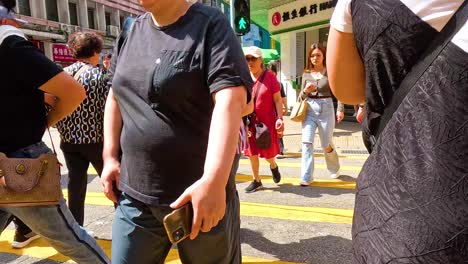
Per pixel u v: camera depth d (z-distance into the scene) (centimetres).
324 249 372
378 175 122
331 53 141
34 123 223
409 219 112
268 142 533
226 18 174
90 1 3375
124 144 186
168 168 174
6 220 239
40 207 226
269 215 463
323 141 586
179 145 172
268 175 657
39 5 2884
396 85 119
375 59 121
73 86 226
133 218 184
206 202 143
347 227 424
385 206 118
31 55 213
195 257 185
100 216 468
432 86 110
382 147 123
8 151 218
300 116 568
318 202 510
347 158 784
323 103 572
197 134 174
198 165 175
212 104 174
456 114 106
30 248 379
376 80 123
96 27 3453
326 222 439
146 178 177
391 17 115
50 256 363
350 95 146
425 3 110
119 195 198
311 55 554
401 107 117
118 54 202
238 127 155
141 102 177
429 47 112
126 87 181
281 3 1686
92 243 254
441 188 108
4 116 214
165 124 173
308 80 570
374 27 118
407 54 114
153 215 181
